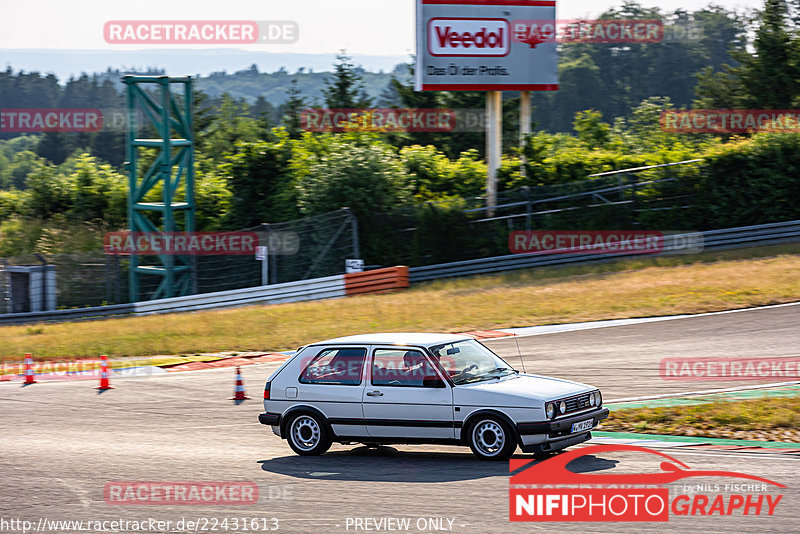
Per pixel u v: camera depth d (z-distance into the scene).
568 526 11.49
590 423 15.64
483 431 15.43
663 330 31.19
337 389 16.59
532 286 42.72
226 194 62.91
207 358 32.38
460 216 51.28
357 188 52.16
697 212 51.91
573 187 52.16
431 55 50.75
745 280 39.16
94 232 68.25
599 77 195.12
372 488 13.87
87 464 16.66
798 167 50.94
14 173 190.62
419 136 77.62
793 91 73.81
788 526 11.16
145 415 22.23
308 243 51.56
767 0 75.75
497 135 52.56
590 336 31.08
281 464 16.11
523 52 51.72
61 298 56.41
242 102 131.25
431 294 42.91
